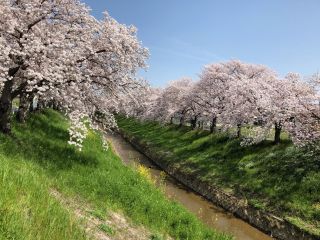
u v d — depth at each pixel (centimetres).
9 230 600
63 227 762
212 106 5212
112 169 2028
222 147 3931
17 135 1831
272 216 2362
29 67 1595
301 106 2816
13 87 1975
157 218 1611
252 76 5569
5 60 1544
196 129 5766
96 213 1261
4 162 1056
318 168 2658
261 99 3541
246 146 3641
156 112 7175
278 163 2981
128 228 1331
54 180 1362
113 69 1920
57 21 1819
